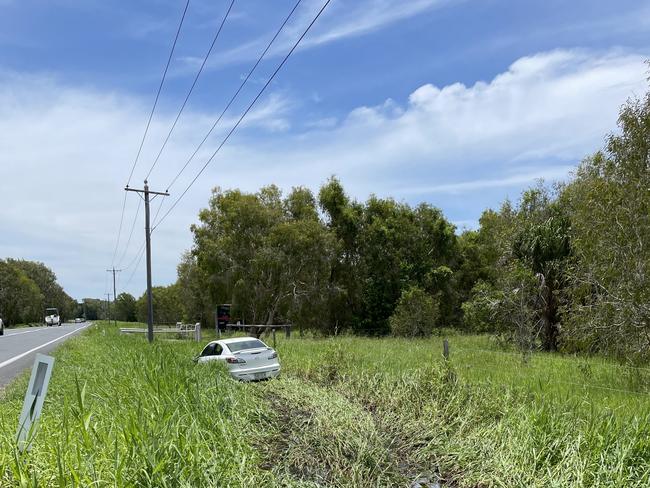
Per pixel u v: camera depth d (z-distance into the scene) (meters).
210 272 38.84
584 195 15.91
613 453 6.35
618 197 13.27
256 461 7.25
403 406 10.40
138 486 5.20
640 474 6.07
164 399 8.39
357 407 10.55
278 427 9.41
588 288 14.09
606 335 13.13
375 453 7.79
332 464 7.55
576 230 15.49
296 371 16.70
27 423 6.30
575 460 6.35
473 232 50.84
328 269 38.50
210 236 40.66
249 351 15.29
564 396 9.41
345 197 44.00
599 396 9.99
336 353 16.53
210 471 5.87
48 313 115.06
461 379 11.09
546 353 22.16
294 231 36.38
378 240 42.94
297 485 6.61
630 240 12.80
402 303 33.78
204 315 60.66
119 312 152.50
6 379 16.64
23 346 32.12
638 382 11.98
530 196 32.69
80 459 5.16
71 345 27.08
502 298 23.52
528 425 7.54
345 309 43.03
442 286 44.28
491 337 27.09
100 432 6.38
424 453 8.02
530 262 25.84
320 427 8.90
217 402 9.30
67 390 10.34
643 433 6.81
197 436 6.65
